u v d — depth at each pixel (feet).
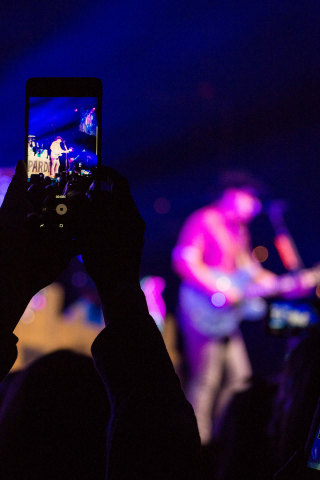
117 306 2.67
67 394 3.54
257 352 17.49
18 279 2.63
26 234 2.71
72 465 3.48
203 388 15.33
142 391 2.51
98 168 3.16
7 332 2.54
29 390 3.55
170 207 26.09
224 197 16.51
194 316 15.79
